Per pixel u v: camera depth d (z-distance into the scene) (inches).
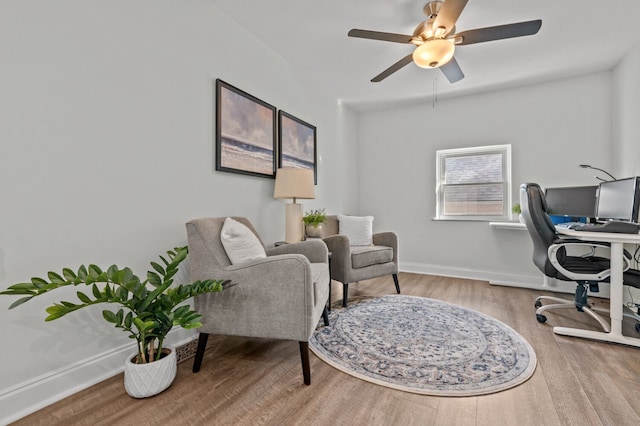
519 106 136.9
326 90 141.9
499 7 81.7
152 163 69.0
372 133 172.7
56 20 53.6
